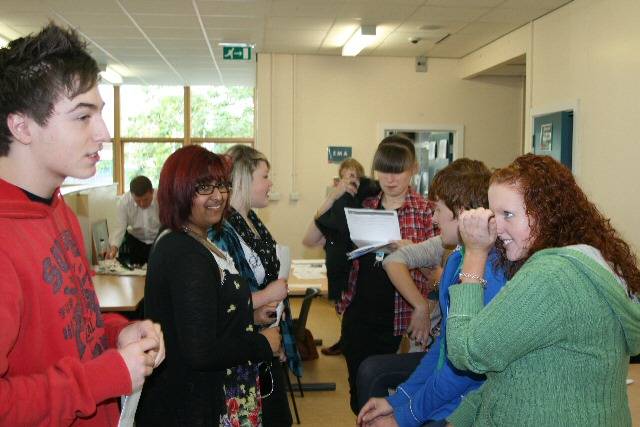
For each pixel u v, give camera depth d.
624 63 3.97
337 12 5.01
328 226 2.52
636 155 3.85
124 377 0.87
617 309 0.98
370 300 2.38
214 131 9.38
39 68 0.83
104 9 4.81
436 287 2.14
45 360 0.86
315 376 4.14
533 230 1.10
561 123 4.69
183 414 1.44
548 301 0.97
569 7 4.64
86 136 0.89
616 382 1.01
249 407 1.57
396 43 6.20
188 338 1.37
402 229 2.41
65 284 0.91
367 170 6.94
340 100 6.86
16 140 0.85
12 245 0.81
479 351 1.01
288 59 6.75
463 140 7.00
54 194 0.97
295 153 6.84
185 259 1.41
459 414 1.28
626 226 3.96
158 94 9.25
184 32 5.62
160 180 1.52
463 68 6.89
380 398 1.63
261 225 2.14
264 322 1.83
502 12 4.97
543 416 0.99
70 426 0.92
